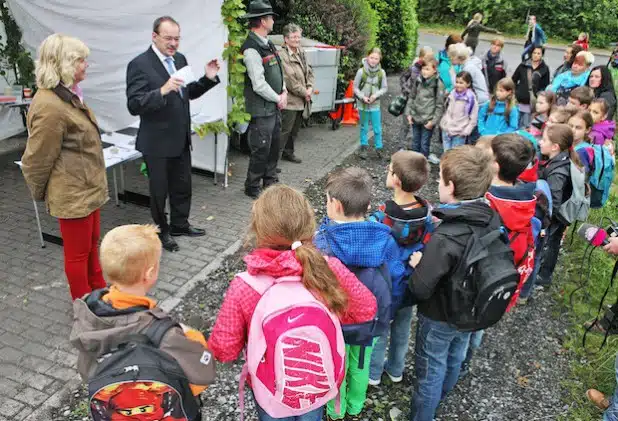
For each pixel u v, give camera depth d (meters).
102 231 4.71
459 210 2.21
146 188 5.70
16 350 3.18
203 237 4.71
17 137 7.04
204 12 5.11
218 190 5.78
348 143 7.86
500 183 2.59
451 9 23.14
